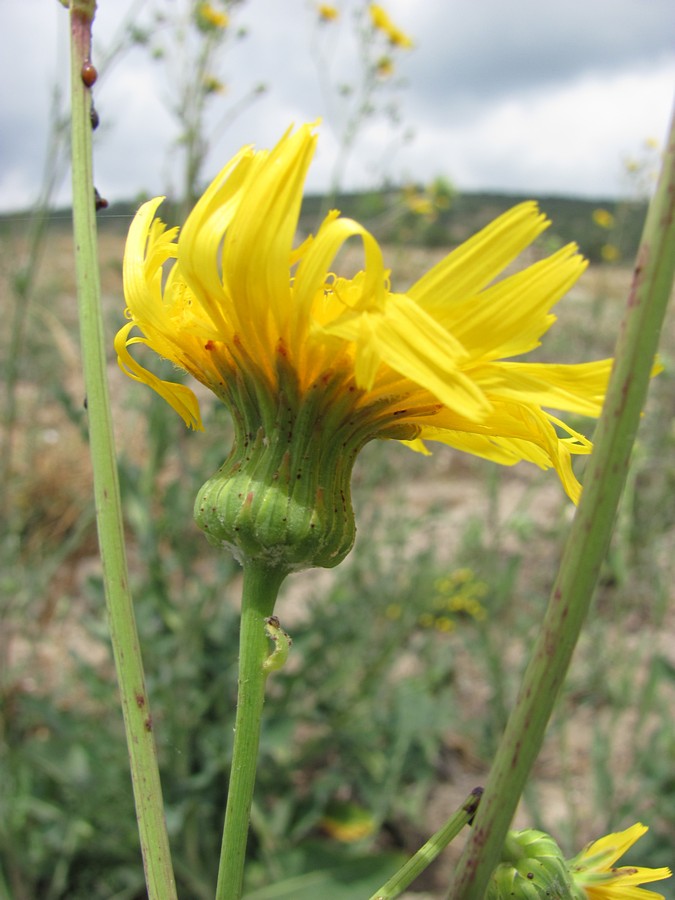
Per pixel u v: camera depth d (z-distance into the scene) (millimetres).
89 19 999
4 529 3943
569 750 4223
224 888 927
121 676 914
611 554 3934
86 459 6441
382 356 869
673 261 667
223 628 3898
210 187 1002
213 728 3529
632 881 1131
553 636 700
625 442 682
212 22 3994
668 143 669
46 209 3613
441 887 3555
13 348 3693
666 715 3574
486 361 929
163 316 1109
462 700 4672
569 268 893
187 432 3795
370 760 3959
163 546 4801
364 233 905
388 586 4746
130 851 3361
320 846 3408
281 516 1032
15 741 3414
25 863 3201
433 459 7684
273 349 1047
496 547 4402
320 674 4277
